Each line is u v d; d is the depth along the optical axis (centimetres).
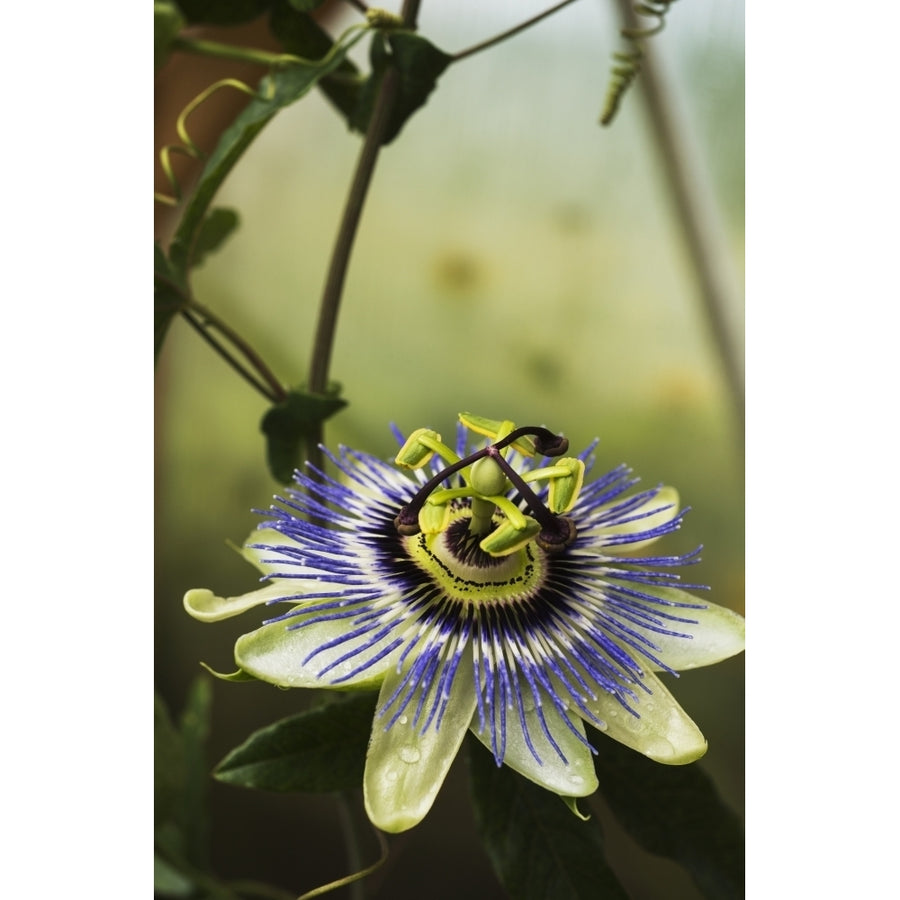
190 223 35
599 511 33
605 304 41
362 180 35
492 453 31
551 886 32
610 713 30
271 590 31
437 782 29
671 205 40
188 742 40
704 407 41
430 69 35
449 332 42
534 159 41
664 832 33
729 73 38
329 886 30
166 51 35
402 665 30
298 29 37
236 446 43
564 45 39
